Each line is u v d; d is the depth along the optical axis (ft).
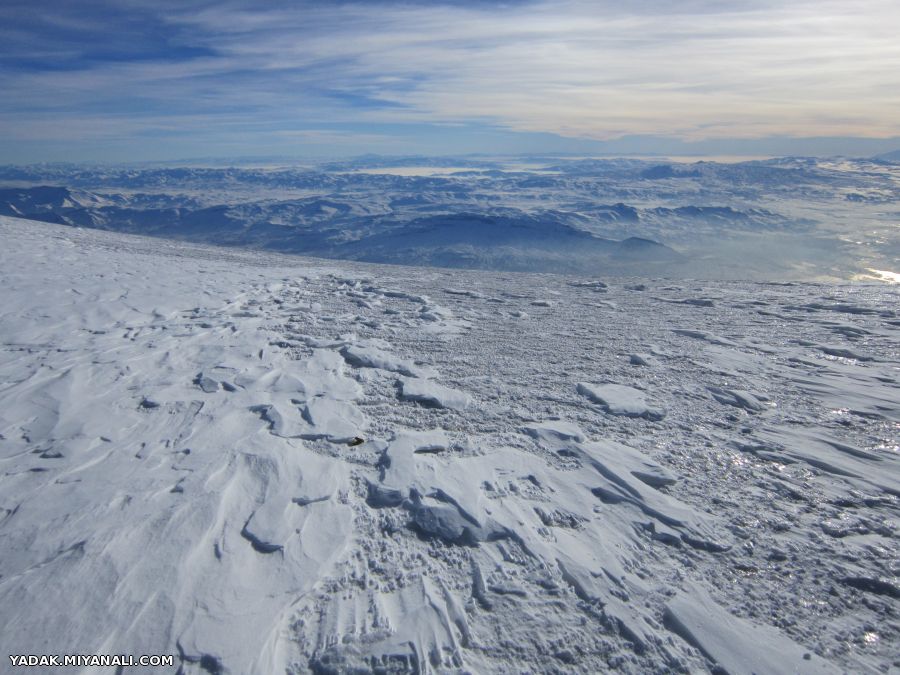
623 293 36.19
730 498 10.59
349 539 9.11
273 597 7.73
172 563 8.27
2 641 6.71
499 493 10.53
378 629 7.22
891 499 10.57
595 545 9.12
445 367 18.31
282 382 16.38
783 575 8.45
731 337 23.03
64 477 10.76
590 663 6.82
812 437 13.26
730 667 6.73
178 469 11.09
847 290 38.17
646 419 14.28
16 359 18.24
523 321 26.02
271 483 10.68
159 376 16.90
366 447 12.35
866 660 6.84
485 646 7.03
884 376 17.78
